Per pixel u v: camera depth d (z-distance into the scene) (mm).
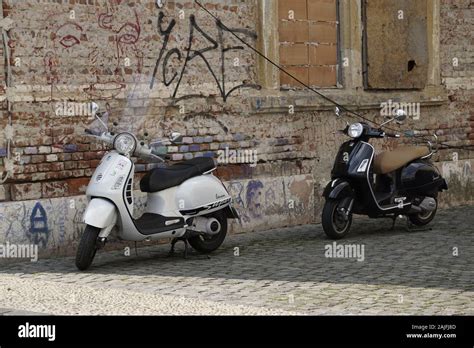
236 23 14406
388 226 14680
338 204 13250
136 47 13117
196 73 13875
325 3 15727
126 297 9422
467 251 12266
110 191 11070
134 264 11555
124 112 12992
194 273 10891
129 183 11234
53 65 12188
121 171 11164
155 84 13344
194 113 13836
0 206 11609
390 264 11352
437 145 17188
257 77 14719
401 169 13938
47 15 12109
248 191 14312
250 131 14539
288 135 15047
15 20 11812
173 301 9203
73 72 12406
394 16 16516
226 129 14234
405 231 14148
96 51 12641
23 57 11891
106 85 12766
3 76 11734
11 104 11812
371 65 16156
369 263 11438
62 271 11094
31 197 12023
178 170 11820
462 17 17688
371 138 14922
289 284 10141
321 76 15672
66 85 12320
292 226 14906
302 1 15359
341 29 15945
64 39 12297
